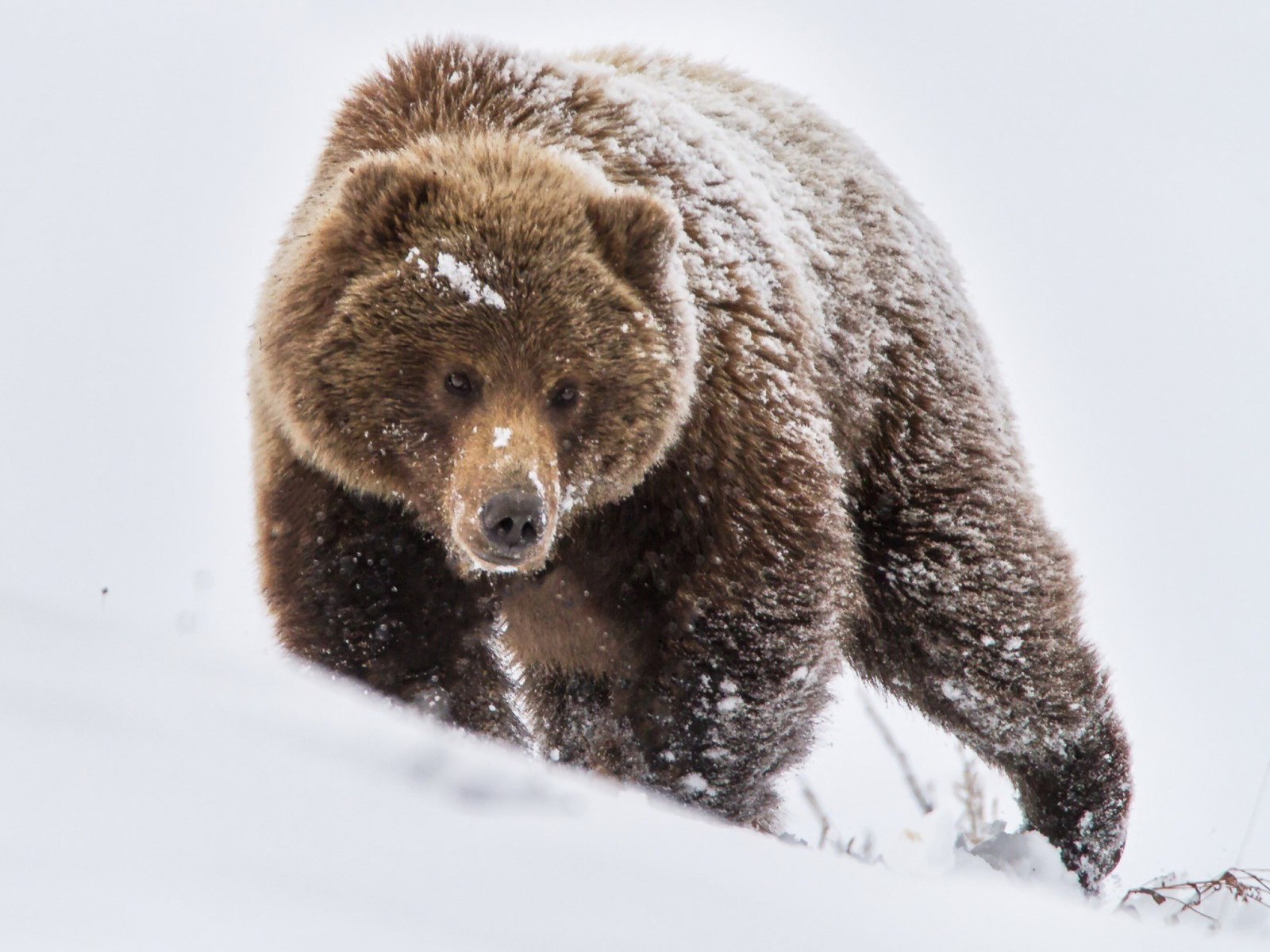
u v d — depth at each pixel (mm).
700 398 9953
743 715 10266
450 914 3732
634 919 3977
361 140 10625
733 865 4684
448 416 9320
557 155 10156
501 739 10586
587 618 10758
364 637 10078
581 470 9523
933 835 8078
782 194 11766
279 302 9664
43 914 3199
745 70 13258
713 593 10086
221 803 4031
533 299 9211
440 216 9414
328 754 4586
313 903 3559
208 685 5023
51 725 4262
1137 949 4930
